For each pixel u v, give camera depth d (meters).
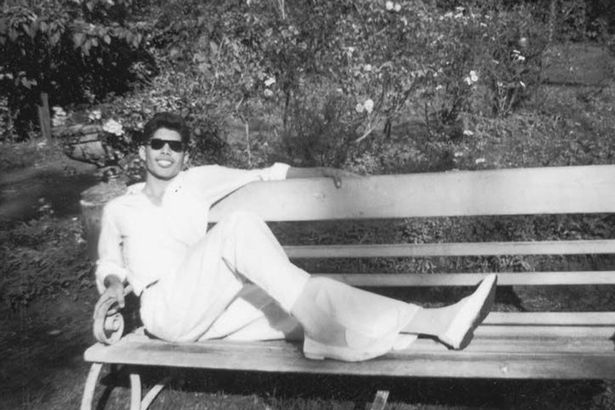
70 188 6.59
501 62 7.43
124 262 3.03
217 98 6.26
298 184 3.19
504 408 2.88
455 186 3.04
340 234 4.25
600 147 5.25
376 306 2.62
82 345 3.69
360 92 6.41
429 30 6.93
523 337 2.73
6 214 5.80
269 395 3.08
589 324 2.88
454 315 2.57
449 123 7.00
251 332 2.89
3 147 8.34
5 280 4.21
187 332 2.82
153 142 2.97
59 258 4.47
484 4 8.10
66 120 5.35
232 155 6.06
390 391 3.07
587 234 4.17
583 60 9.93
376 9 6.71
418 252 3.12
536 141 5.67
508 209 3.01
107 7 8.64
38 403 3.14
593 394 2.92
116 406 3.10
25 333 3.85
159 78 7.00
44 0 8.24
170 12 8.34
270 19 6.98
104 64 8.93
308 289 2.60
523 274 3.04
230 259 2.70
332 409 2.95
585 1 10.09
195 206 3.05
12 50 8.49
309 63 6.74
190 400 3.11
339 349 2.53
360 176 3.14
